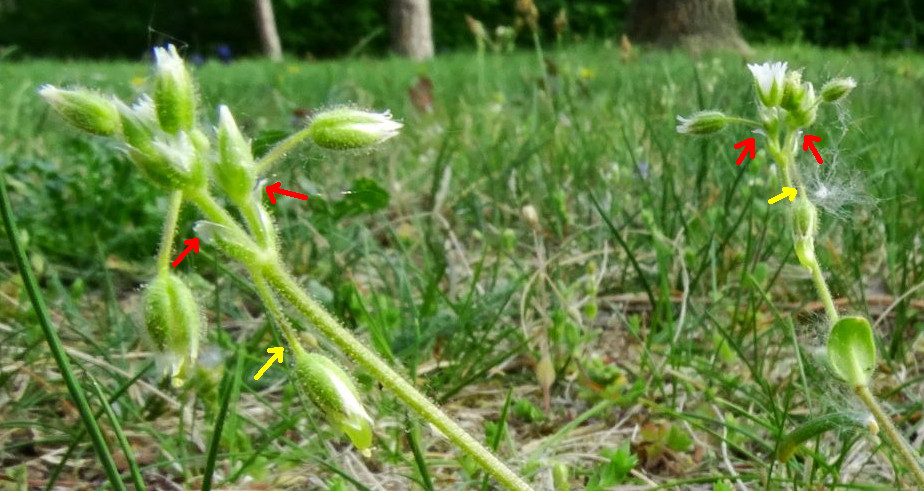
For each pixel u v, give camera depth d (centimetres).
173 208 6
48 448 13
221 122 6
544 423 14
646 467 13
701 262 18
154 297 6
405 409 11
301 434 13
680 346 16
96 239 16
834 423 9
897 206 20
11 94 47
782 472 12
